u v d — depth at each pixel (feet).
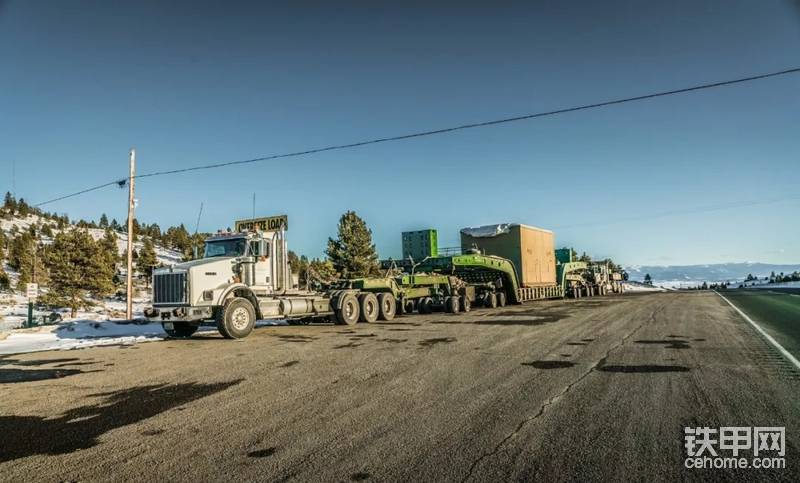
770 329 40.24
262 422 16.69
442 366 25.93
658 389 20.06
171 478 12.22
